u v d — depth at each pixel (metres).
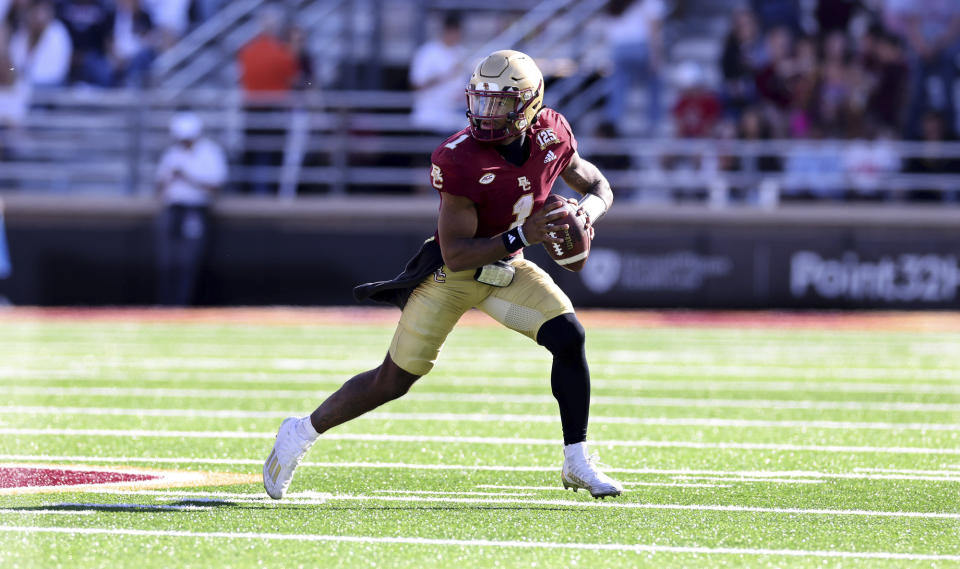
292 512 14.98
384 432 21.98
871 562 12.67
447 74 52.62
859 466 18.73
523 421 23.42
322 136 54.19
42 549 12.91
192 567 12.25
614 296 48.66
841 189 52.66
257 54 53.12
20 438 20.78
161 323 43.97
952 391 28.17
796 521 14.64
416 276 15.16
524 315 15.22
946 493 16.53
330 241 49.75
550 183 15.20
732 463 18.95
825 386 28.94
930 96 55.03
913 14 56.03
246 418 23.42
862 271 48.69
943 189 52.41
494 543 13.38
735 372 31.50
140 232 49.31
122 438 20.92
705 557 12.82
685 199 54.00
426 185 53.38
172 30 58.12
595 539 13.61
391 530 13.99
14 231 49.12
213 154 49.00
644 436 21.64
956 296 48.50
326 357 34.25
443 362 33.50
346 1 60.28
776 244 48.66
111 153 56.81
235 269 49.53
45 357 33.72
